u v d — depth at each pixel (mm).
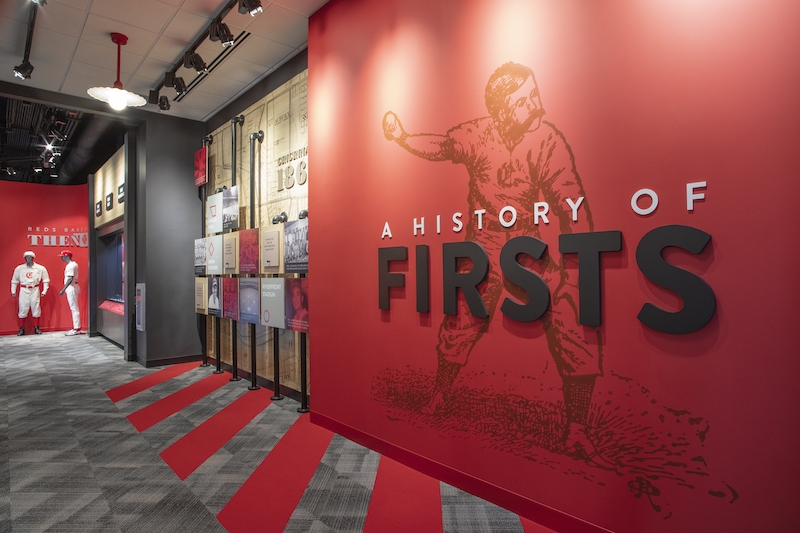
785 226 1644
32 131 8516
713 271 1793
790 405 1628
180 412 4184
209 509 2479
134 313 6676
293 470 2941
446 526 2291
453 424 2715
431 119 2857
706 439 1808
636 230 1994
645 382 1969
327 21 3742
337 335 3592
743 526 1720
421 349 2914
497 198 2500
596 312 2092
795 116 1628
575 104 2193
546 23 2307
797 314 1619
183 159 6480
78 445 3404
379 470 2930
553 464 2260
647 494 1957
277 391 4578
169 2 3783
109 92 4234
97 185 9102
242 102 5602
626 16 2037
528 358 2365
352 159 3465
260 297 4758
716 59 1796
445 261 2730
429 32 2885
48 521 2369
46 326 10023
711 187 1799
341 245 3561
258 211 5262
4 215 9664
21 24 4133
